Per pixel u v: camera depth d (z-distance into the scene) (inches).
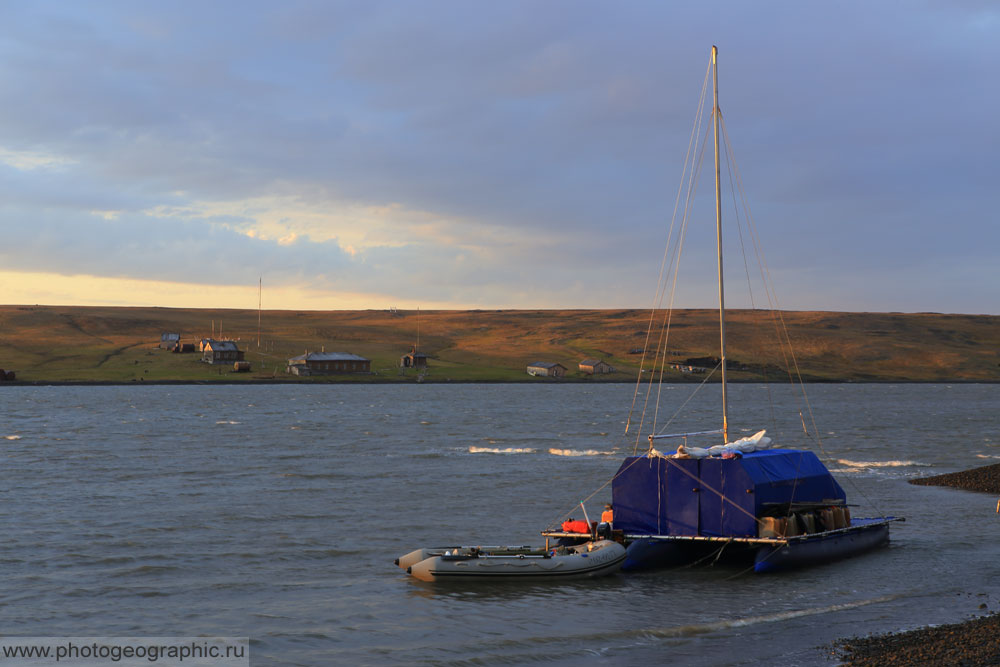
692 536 1131.3
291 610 960.9
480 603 986.7
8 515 1592.0
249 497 1835.6
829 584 1069.1
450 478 2190.0
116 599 1011.9
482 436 3740.2
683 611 951.6
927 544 1318.9
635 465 1193.4
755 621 907.4
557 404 6968.5
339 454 2861.7
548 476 2244.1
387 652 813.2
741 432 4151.1
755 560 1117.1
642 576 1111.0
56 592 1039.0
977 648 753.6
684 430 4229.8
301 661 796.0
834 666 749.3
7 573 1132.5
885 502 1771.7
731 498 1117.1
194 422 4574.3
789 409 6446.9
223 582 1087.6
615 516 1206.9
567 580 1071.6
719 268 1289.4
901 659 741.3
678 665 769.6
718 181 1322.6
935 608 956.0
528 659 793.6
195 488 1984.5
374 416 5211.6
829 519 1201.4
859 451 3061.0
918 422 4805.6
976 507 1696.6
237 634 874.1
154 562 1198.3
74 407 6033.5
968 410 6230.3
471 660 792.9
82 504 1733.5
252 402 6879.9
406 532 1432.1
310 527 1475.1
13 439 3459.6
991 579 1096.8
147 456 2773.1
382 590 1046.4
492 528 1475.1
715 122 1343.5
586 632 872.3
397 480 2143.2
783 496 1151.0
